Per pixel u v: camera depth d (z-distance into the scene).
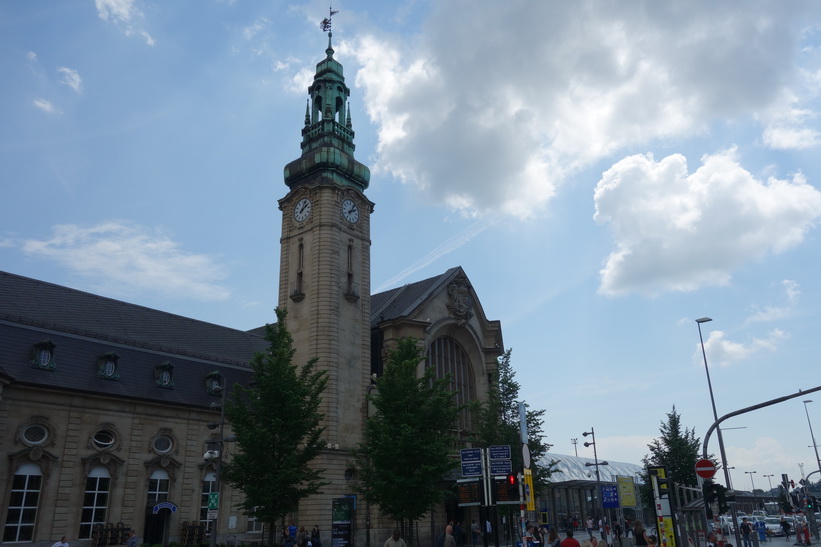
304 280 60.56
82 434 47.16
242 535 54.91
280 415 41.41
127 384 50.91
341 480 53.78
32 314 49.69
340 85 69.94
